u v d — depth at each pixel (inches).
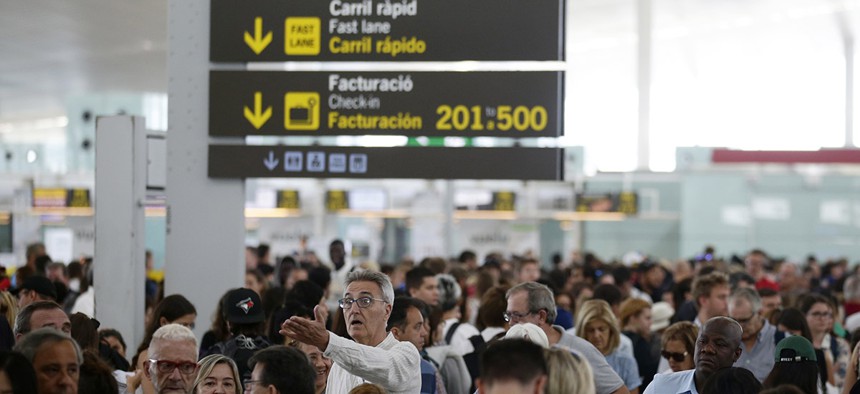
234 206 387.9
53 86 1856.5
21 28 1342.3
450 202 991.0
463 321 470.9
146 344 316.5
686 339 305.9
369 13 375.2
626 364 335.6
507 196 1167.0
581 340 293.6
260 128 380.2
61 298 484.1
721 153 1457.9
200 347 354.3
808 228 1437.0
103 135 401.1
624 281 597.0
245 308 294.5
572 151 1430.9
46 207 1134.4
